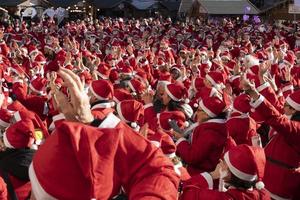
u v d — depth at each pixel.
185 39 34.59
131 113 7.18
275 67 15.02
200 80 12.12
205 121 7.11
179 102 9.02
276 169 6.95
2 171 5.50
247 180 4.88
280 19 53.94
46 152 2.97
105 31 39.50
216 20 50.72
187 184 5.34
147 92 9.34
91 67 17.08
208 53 21.23
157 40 34.00
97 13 68.38
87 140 2.95
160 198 2.95
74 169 2.92
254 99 6.46
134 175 3.08
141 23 47.31
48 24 44.16
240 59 19.59
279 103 8.88
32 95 11.11
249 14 54.31
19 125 5.67
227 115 7.48
